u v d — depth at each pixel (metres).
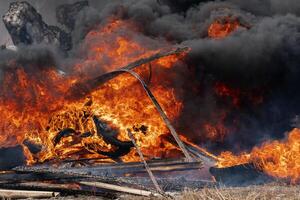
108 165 14.72
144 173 14.49
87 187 12.51
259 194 10.01
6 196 11.79
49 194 11.72
